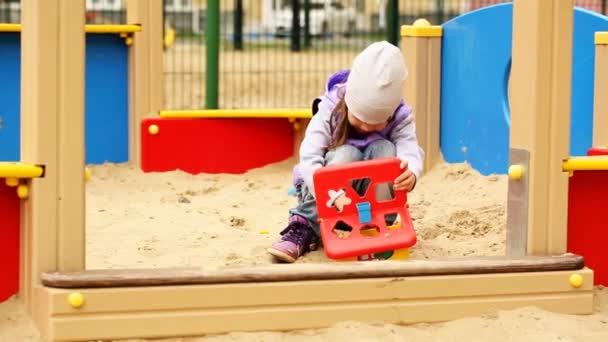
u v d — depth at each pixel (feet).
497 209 21.50
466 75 26.23
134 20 28.60
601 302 16.19
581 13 23.49
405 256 17.51
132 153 29.09
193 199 25.18
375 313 14.90
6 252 15.19
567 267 15.65
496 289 15.35
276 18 56.95
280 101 42.63
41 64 14.16
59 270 14.47
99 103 28.84
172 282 14.19
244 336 14.37
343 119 18.06
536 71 15.89
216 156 28.76
